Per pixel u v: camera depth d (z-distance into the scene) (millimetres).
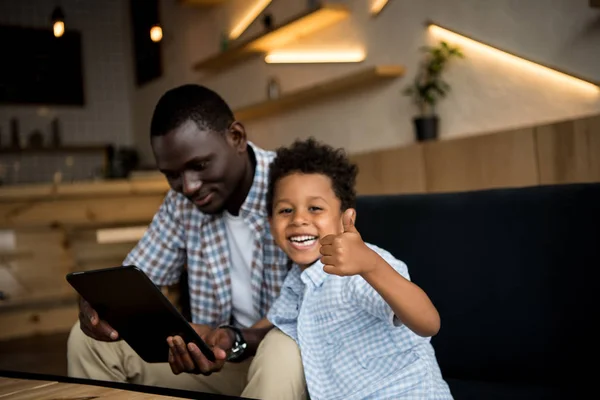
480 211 1549
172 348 1276
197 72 5965
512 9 3057
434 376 1271
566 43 2814
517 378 1443
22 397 1040
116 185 3617
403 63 3707
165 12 6355
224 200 1627
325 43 4332
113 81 7180
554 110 2908
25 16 6773
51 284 3793
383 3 3822
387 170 3281
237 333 1460
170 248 1814
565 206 1425
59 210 3609
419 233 1620
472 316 1507
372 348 1280
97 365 1635
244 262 1731
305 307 1338
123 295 1234
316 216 1394
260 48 4891
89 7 7066
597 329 1337
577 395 1313
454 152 2904
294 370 1276
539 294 1420
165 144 1561
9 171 6598
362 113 4047
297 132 4723
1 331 3889
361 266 1059
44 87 6832
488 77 3217
